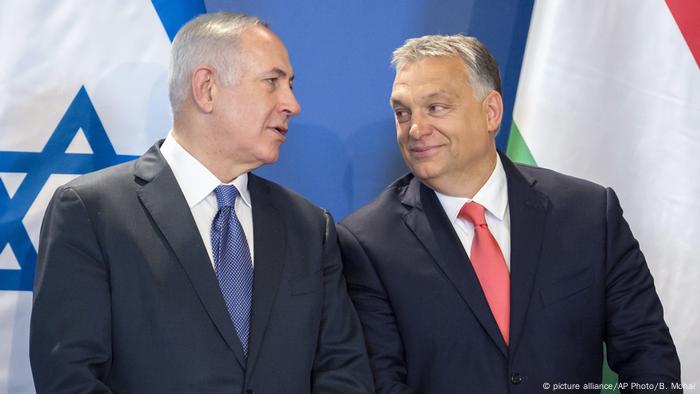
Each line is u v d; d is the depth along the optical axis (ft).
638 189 13.02
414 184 12.20
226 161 10.93
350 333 11.32
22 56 12.84
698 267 12.87
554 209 11.82
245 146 10.82
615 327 11.74
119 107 13.03
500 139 14.58
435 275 11.55
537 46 13.32
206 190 10.84
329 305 11.32
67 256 10.14
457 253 11.54
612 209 11.91
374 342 11.64
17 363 12.93
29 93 12.84
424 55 11.62
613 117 13.05
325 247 11.53
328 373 11.02
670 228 12.93
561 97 13.08
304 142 14.28
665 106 12.93
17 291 12.90
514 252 11.53
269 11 14.15
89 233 10.23
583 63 13.08
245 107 10.75
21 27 12.84
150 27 13.04
